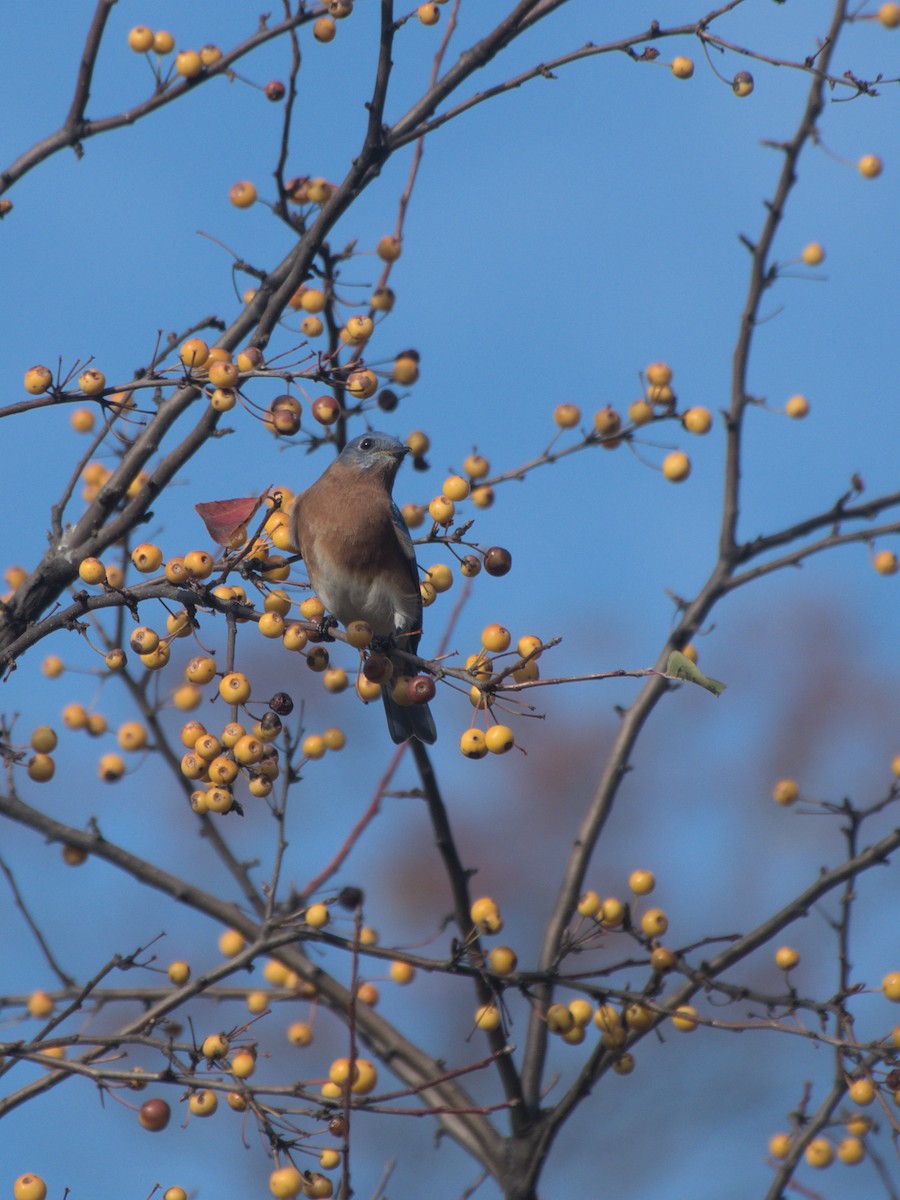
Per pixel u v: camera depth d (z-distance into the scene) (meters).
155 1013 8.66
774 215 11.48
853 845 9.72
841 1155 9.45
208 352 8.31
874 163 11.43
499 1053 7.98
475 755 7.80
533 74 10.60
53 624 8.51
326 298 10.72
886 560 11.38
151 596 8.34
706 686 7.52
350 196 10.07
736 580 11.34
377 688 9.28
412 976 10.70
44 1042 7.93
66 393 8.08
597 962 16.47
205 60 10.77
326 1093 8.46
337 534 11.16
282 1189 7.82
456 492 9.58
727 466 11.54
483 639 8.22
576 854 10.85
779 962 9.44
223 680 8.25
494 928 9.32
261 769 8.34
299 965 10.59
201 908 10.05
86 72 10.51
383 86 9.95
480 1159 9.86
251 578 8.51
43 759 9.41
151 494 9.62
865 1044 8.52
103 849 9.91
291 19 10.55
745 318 11.60
